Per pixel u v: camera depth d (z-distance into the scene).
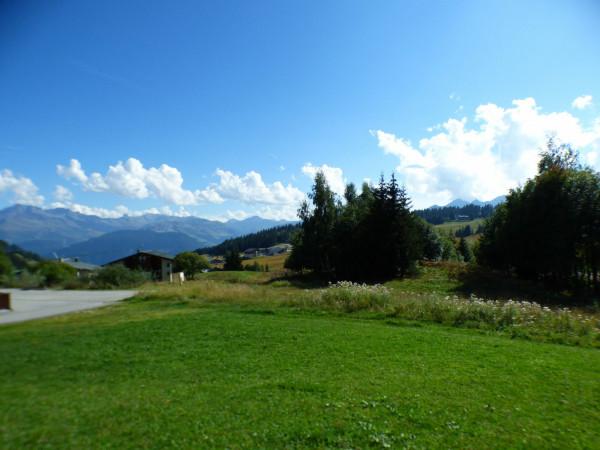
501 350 10.72
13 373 8.09
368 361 9.31
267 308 17.52
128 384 7.52
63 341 10.85
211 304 18.78
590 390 7.71
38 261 40.69
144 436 5.39
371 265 39.41
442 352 10.31
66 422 5.78
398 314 15.99
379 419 6.14
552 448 5.42
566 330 13.53
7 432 5.44
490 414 6.45
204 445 5.17
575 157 39.06
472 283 31.67
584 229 28.59
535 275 33.53
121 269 32.47
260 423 5.86
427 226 58.06
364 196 53.62
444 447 5.34
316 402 6.70
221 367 8.67
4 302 17.33
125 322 13.89
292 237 53.00
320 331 12.61
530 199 32.22
